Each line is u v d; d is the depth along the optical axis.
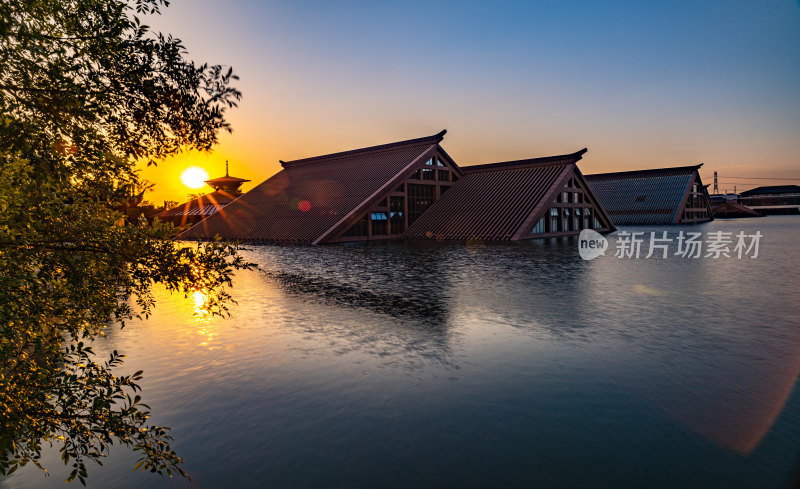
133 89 5.09
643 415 6.55
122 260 4.92
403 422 6.43
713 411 6.66
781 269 22.86
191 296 16.47
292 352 9.64
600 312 13.23
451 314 13.11
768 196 160.38
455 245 40.75
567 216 55.84
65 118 4.67
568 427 6.23
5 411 4.20
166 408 6.94
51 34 4.68
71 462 5.59
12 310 4.32
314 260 28.84
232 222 54.31
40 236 4.47
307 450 5.73
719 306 14.00
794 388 7.45
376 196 48.88
